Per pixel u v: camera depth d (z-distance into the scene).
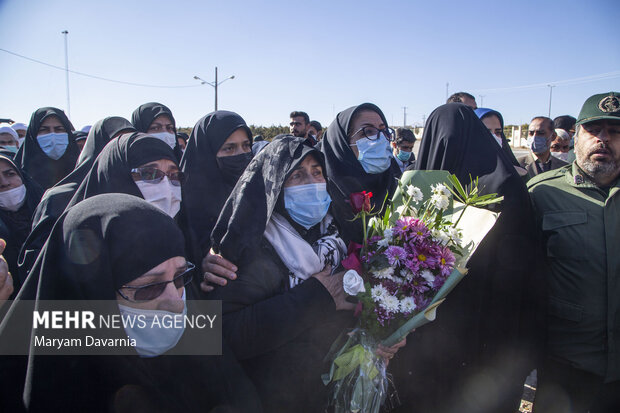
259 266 1.61
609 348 1.89
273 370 1.61
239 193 1.65
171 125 4.07
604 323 1.90
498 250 1.87
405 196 1.92
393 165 3.46
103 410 1.16
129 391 1.20
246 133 2.78
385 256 1.60
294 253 1.65
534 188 2.20
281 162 1.68
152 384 1.25
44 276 1.16
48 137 3.85
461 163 2.03
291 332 1.53
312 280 1.62
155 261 1.23
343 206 2.36
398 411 1.93
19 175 2.71
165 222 1.29
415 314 1.61
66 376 1.13
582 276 1.93
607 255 1.89
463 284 1.89
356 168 2.57
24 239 2.68
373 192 2.61
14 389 1.19
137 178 1.87
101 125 2.94
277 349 1.61
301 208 1.72
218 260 1.60
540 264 1.93
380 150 2.54
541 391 2.18
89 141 2.98
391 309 1.50
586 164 1.97
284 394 1.60
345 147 2.62
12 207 2.67
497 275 1.87
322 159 1.80
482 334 1.92
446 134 2.05
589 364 1.93
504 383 1.92
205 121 2.75
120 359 1.18
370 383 1.61
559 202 2.05
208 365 1.40
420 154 2.23
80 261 1.14
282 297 1.57
